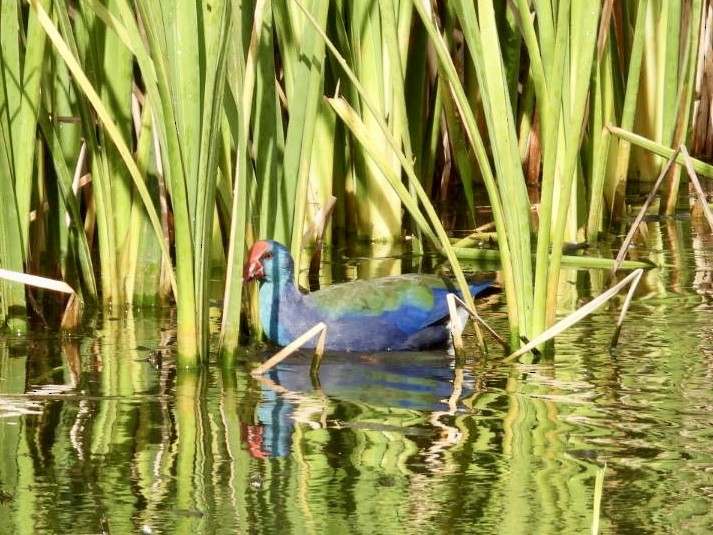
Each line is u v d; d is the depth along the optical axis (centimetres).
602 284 1468
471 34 1063
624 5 2012
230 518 743
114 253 1367
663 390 1020
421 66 1733
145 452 870
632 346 1177
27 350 1191
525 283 1137
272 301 1248
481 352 1189
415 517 741
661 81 2075
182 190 1047
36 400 1009
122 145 1071
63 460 852
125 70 1284
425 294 1270
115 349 1195
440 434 907
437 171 2066
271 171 1233
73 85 1282
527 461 842
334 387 1066
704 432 901
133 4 1327
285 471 826
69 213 1378
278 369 1140
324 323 1161
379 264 1602
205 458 856
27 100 1208
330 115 1603
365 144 1166
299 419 954
